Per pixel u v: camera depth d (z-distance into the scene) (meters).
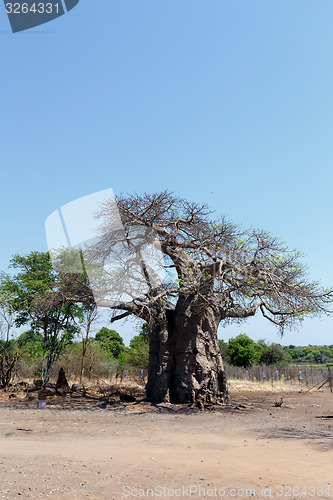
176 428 11.49
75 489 5.38
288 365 37.59
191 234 19.05
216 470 6.54
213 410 15.50
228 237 17.86
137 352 30.94
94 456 7.55
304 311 17.36
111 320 17.02
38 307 19.56
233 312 19.12
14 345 28.00
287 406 16.67
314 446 8.57
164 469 6.59
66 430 11.04
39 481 5.67
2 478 5.74
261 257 17.03
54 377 28.28
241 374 31.80
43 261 24.06
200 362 17.33
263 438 9.70
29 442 9.19
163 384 17.52
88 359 29.70
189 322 17.70
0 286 24.14
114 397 20.19
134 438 9.95
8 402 18.34
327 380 26.30
